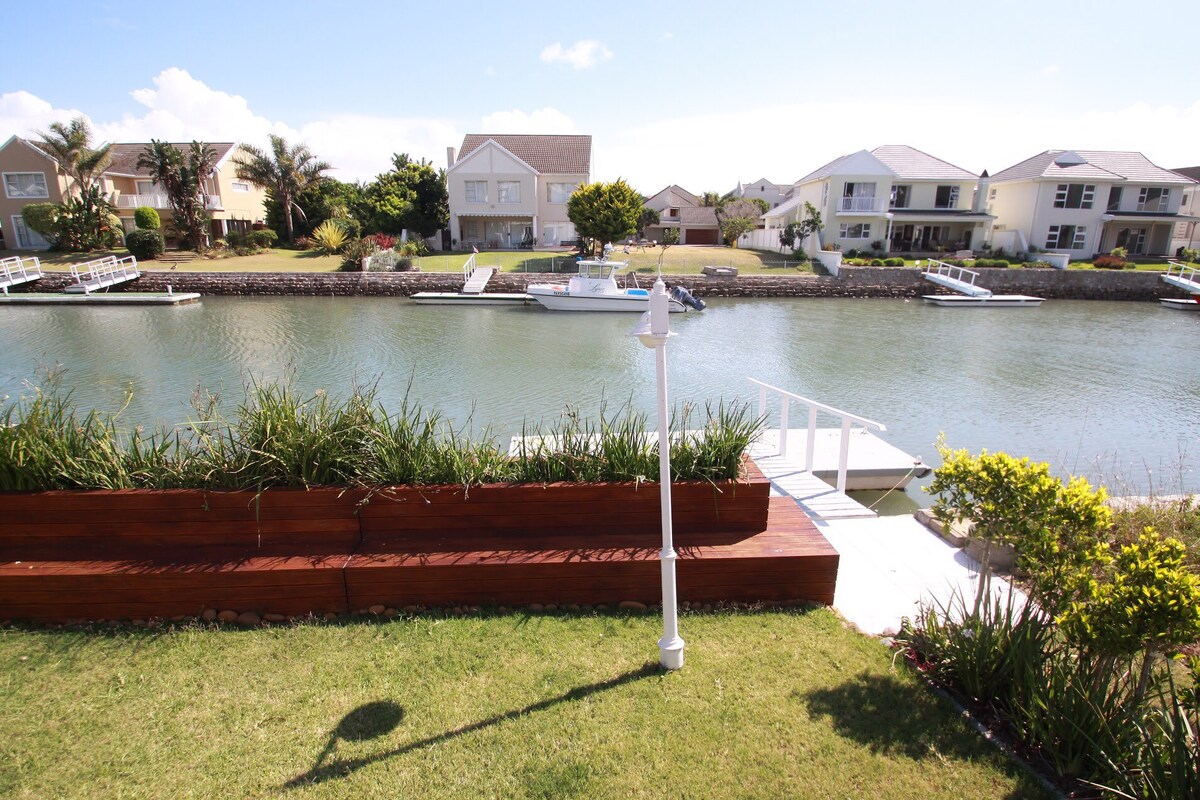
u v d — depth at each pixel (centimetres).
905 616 381
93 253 3525
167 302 2720
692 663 336
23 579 360
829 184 4012
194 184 3644
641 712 301
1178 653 262
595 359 1672
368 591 376
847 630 371
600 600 390
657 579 389
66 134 3569
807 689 317
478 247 4253
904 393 1355
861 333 2197
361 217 4550
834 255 3472
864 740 284
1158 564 260
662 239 5247
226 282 3073
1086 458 962
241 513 396
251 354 1680
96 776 264
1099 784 248
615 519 421
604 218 3453
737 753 277
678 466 430
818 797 255
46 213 3453
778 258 3931
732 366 1617
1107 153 4250
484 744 281
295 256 3712
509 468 441
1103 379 1516
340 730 288
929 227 4297
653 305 299
